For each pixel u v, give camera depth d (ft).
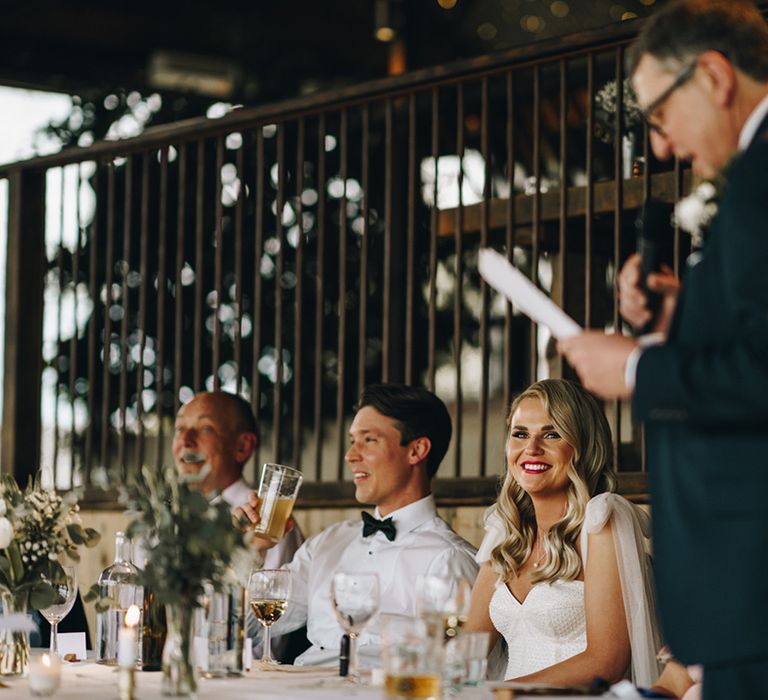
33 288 20.42
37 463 20.24
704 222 6.85
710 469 6.18
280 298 17.87
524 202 15.61
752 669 6.06
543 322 6.78
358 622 8.95
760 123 6.34
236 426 15.44
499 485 12.32
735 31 6.51
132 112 25.91
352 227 23.18
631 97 14.62
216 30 26.61
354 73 27.14
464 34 25.35
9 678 9.71
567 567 11.25
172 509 8.31
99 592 10.31
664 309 7.04
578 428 11.51
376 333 22.97
